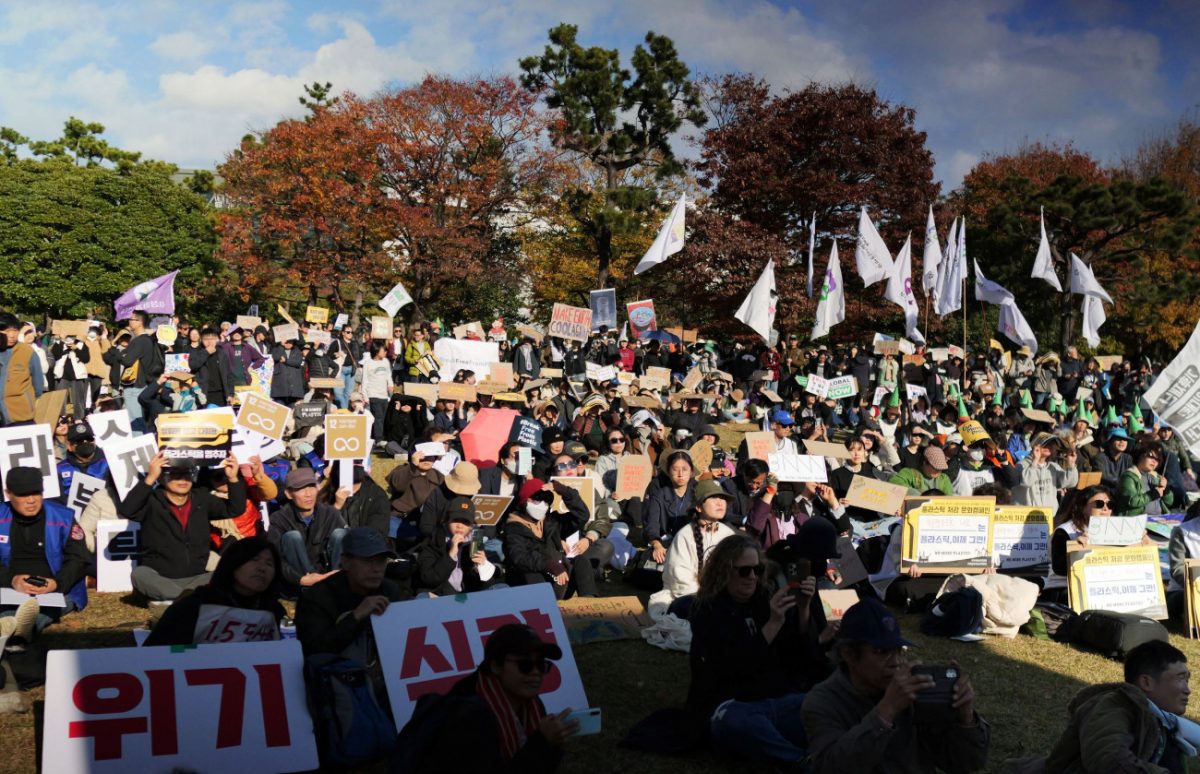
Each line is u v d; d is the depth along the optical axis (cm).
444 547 887
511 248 5047
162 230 4681
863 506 1141
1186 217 4169
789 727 604
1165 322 4700
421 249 4544
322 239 4622
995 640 958
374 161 4462
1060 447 1580
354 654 661
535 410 1834
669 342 3544
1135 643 916
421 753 435
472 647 663
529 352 2595
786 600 624
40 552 811
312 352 2114
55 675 561
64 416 1449
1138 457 1481
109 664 573
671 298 4575
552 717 439
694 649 643
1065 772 492
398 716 628
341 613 657
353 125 4441
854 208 3988
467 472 939
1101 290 2923
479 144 4509
